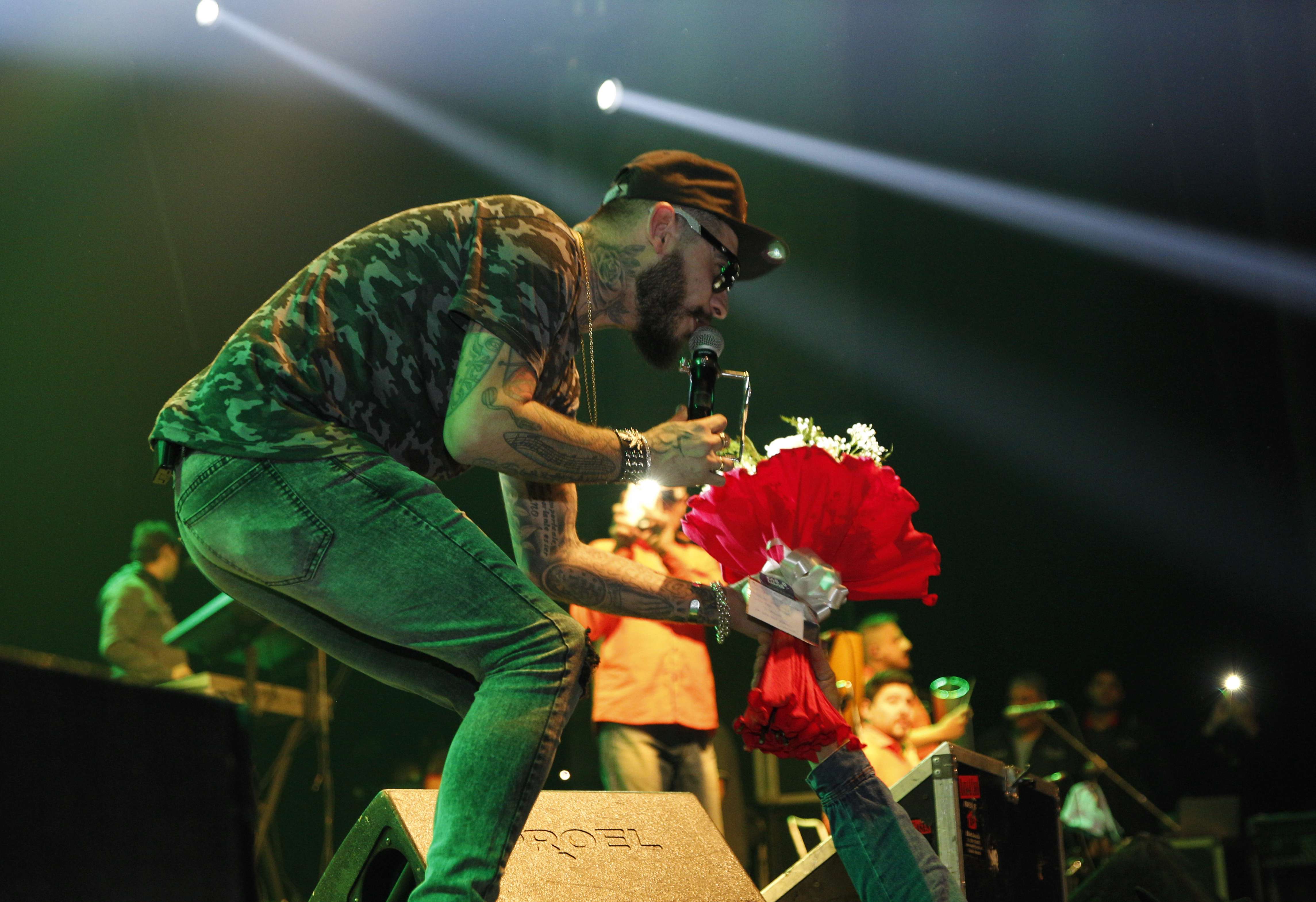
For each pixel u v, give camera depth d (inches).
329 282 66.1
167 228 279.3
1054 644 289.0
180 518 64.3
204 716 37.1
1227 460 269.4
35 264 267.6
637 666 164.9
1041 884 103.0
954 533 296.2
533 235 68.9
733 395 303.9
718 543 83.9
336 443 62.0
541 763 58.3
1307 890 204.4
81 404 270.4
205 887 35.2
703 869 80.7
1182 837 215.0
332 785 253.4
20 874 31.2
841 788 80.7
